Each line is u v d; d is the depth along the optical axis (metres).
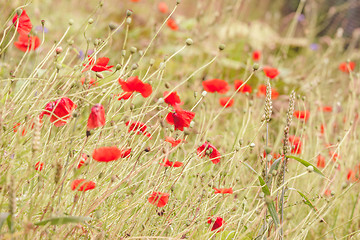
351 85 3.77
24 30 3.12
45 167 2.97
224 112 3.90
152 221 3.07
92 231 2.90
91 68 3.03
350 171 3.41
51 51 3.16
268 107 3.01
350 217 3.36
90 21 3.16
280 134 3.72
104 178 3.00
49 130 3.01
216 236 3.06
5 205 2.84
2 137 2.97
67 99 2.95
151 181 3.03
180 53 4.70
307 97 4.25
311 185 3.33
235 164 3.22
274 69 3.50
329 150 3.54
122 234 3.02
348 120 3.70
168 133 3.26
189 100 3.93
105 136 3.12
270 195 2.92
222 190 2.98
